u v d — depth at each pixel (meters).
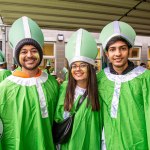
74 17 4.60
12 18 4.57
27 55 1.38
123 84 1.42
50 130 1.42
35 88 1.42
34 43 1.38
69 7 4.04
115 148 1.35
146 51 7.93
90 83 1.45
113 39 1.39
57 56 7.01
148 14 4.54
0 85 1.42
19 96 1.39
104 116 1.43
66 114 1.45
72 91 1.47
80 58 1.43
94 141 1.41
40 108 1.39
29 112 1.37
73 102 1.46
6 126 1.36
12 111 1.37
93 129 1.41
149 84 1.40
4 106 1.37
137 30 5.80
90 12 4.33
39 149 1.36
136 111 1.36
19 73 1.45
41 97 1.42
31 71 1.44
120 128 1.35
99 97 1.47
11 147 1.36
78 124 1.42
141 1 3.85
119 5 4.02
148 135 1.31
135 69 1.46
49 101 1.44
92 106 1.42
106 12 4.37
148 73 1.43
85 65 1.44
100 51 4.68
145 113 1.35
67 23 5.00
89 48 1.46
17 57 1.41
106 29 1.47
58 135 1.45
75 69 1.45
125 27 1.44
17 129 1.33
